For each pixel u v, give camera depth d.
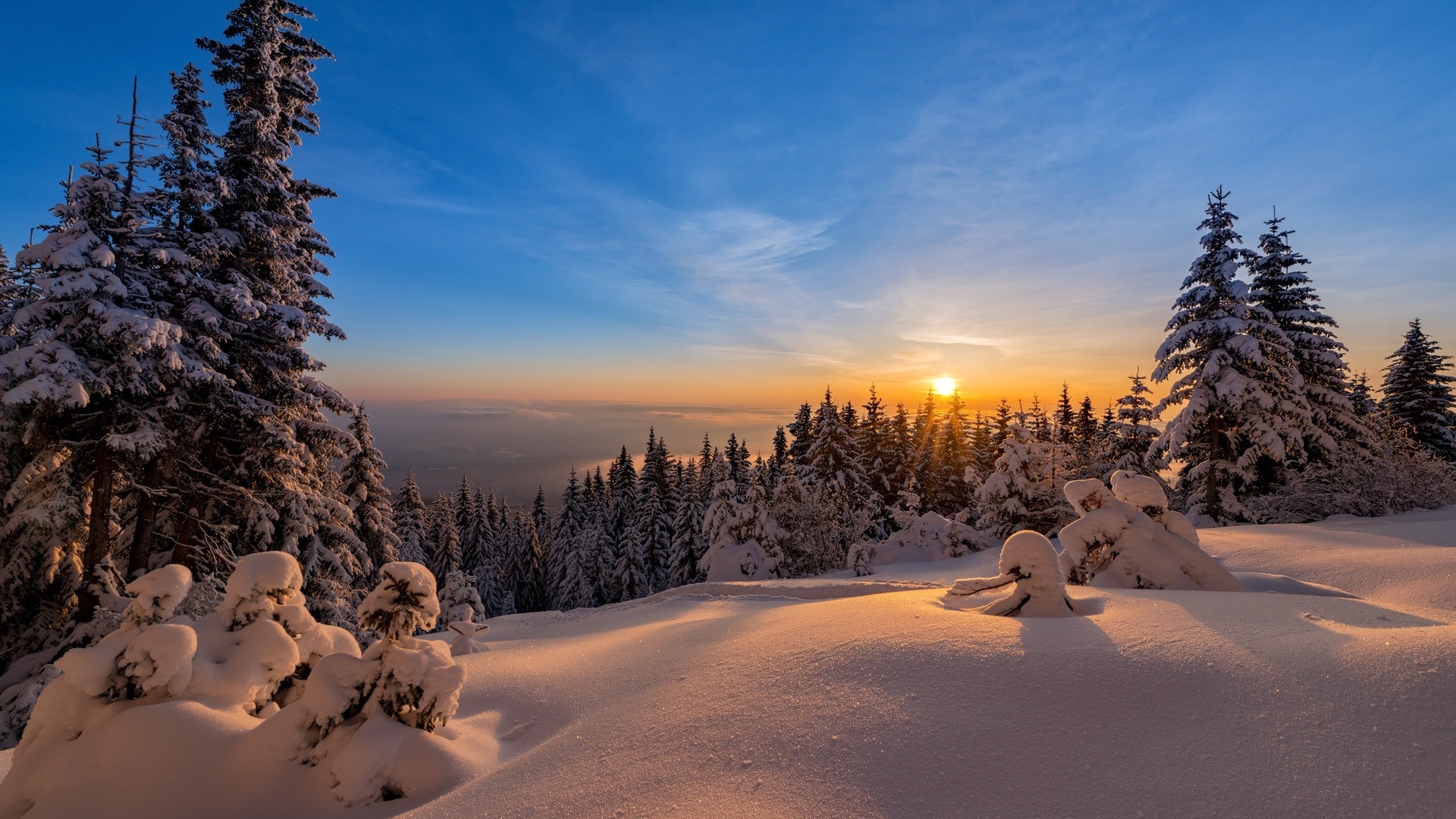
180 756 4.27
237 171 14.78
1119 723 3.30
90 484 13.27
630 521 46.94
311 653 5.56
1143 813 2.65
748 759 3.59
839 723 3.72
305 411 15.04
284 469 14.73
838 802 3.04
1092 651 4.04
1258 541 11.72
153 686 4.54
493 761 4.72
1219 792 2.70
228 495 14.46
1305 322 23.23
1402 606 5.86
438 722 4.74
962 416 48.16
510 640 11.72
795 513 27.44
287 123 16.61
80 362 11.23
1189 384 21.75
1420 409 32.16
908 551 24.17
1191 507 23.67
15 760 4.52
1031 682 3.78
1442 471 16.67
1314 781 2.66
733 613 10.50
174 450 13.48
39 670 11.40
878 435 50.19
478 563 54.97
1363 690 3.19
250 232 14.13
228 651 5.11
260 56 14.78
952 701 3.72
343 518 16.81
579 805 3.54
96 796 4.13
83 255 11.23
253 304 13.55
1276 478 21.97
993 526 24.94
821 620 6.13
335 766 4.19
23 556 13.31
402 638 4.95
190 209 13.62
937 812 2.86
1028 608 5.36
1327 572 8.82
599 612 16.52
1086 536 7.91
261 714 5.13
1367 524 13.28
